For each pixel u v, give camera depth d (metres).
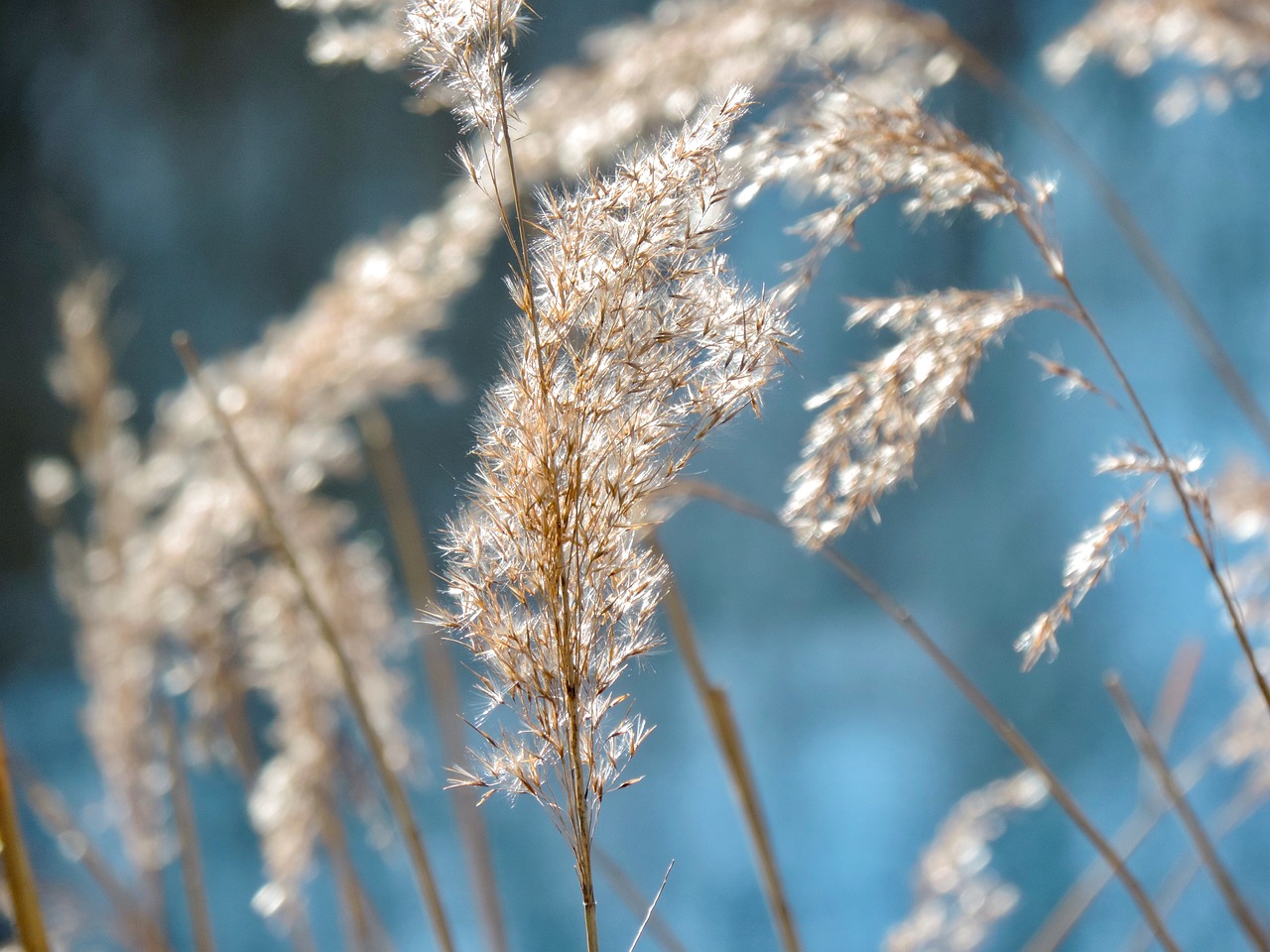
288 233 14.22
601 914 4.97
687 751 6.71
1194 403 11.16
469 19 1.17
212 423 1.63
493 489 1.18
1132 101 12.59
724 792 6.19
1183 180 12.70
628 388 1.18
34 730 7.06
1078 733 6.60
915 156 1.26
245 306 13.92
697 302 1.18
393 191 14.32
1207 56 1.83
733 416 1.18
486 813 5.60
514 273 1.18
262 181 14.22
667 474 1.18
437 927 1.37
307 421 1.65
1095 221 12.45
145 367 12.64
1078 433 10.86
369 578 1.62
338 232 14.32
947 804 6.00
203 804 5.57
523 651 1.18
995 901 1.71
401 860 4.47
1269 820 4.84
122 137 13.85
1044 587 9.26
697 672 1.40
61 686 7.88
